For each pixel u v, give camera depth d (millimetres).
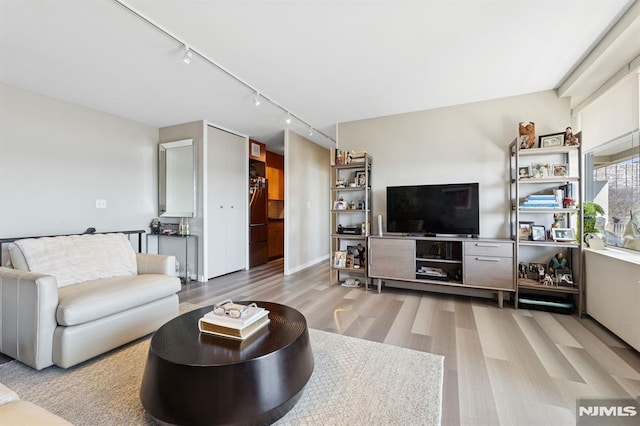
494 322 2549
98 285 2215
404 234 3605
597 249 2621
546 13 1865
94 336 1891
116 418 1368
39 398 1511
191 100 3318
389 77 2760
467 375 1728
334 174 4223
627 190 2414
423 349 2049
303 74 2695
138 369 1803
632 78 2324
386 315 2738
